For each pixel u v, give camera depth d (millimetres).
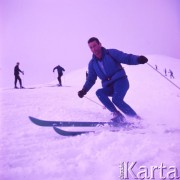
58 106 6000
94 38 3895
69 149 2559
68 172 1996
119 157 2285
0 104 6121
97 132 3248
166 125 3664
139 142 2738
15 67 12281
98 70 3988
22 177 1943
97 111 5402
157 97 8000
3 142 2920
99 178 1907
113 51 3889
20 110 5297
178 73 25469
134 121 3830
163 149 2480
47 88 12234
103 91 4035
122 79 3912
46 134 3334
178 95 8250
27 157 2406
